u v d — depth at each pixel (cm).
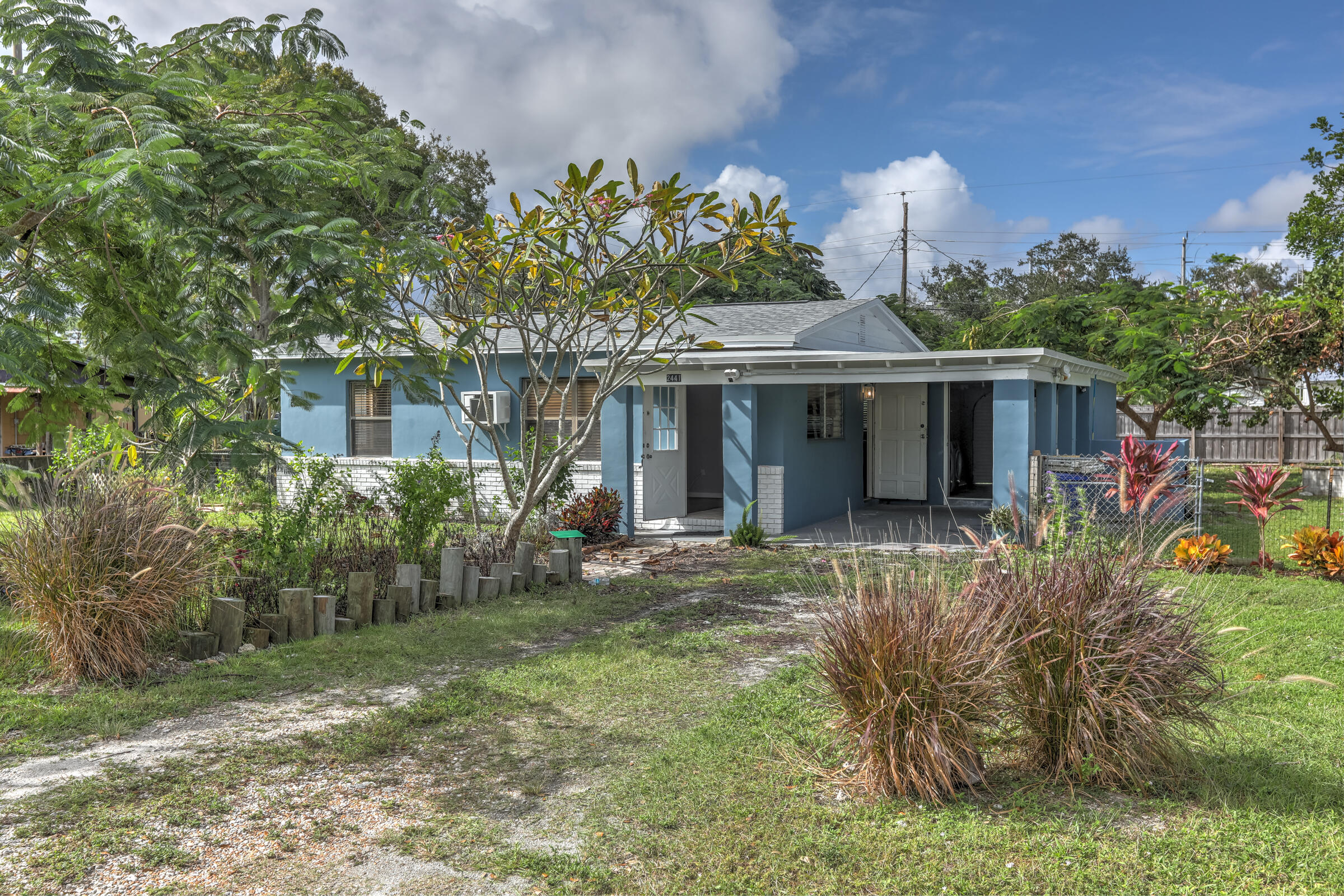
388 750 464
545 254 905
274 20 893
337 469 1616
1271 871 326
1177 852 343
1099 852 343
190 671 604
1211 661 450
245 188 691
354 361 1514
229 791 412
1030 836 358
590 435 1465
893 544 1173
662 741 473
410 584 768
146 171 575
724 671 604
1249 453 2441
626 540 1248
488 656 655
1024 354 1098
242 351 741
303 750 461
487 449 1511
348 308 833
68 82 676
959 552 650
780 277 3178
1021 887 321
